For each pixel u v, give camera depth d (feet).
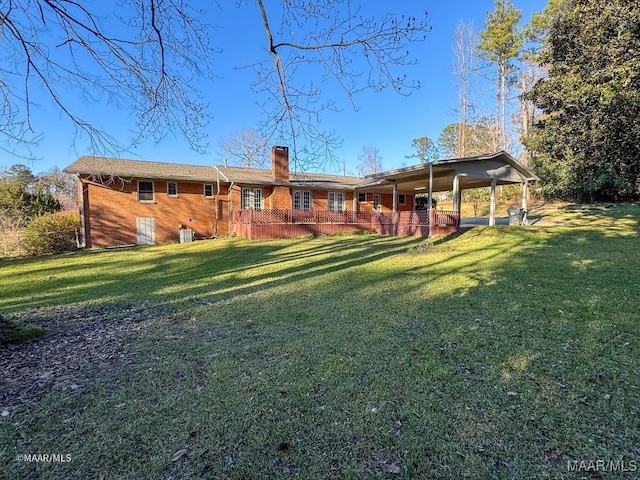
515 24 84.89
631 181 53.98
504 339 11.48
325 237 53.72
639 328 11.89
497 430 6.95
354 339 12.00
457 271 23.25
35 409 8.13
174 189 54.75
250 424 7.39
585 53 30.81
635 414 7.25
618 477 5.67
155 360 10.81
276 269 27.63
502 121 91.86
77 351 11.69
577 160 36.45
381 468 6.08
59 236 47.62
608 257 24.99
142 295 20.39
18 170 58.13
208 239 56.08
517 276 20.62
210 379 9.45
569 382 8.64
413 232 50.80
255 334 12.90
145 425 7.43
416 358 10.31
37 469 6.19
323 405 8.02
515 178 48.67
